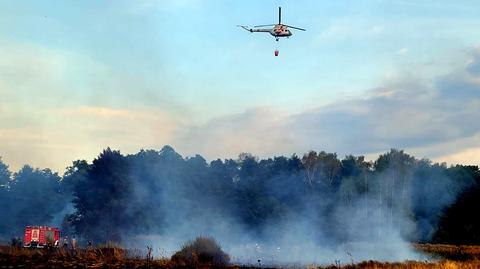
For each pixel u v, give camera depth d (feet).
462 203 312.29
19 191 492.95
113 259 145.48
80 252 156.76
